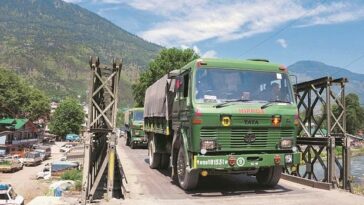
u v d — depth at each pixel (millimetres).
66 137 122500
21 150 80688
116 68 9578
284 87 9977
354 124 106062
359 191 11688
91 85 9352
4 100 86562
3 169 55125
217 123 9117
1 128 80938
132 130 29312
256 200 8930
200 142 9078
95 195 9773
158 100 13547
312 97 12539
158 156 14727
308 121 12688
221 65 9695
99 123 11422
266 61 10555
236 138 9281
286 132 9719
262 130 9469
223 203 8586
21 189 40688
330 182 10977
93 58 9414
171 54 50969
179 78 10430
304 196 9445
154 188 10531
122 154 23281
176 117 10891
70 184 29391
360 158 80438
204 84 9461
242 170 9742
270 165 9383
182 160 10188
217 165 9016
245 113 9266
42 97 109562
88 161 8977
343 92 11625
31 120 99125
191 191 10062
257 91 9703
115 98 9484
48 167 54094
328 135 11391
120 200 8828
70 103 125312
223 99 9422
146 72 53344
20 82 93562
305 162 12586
